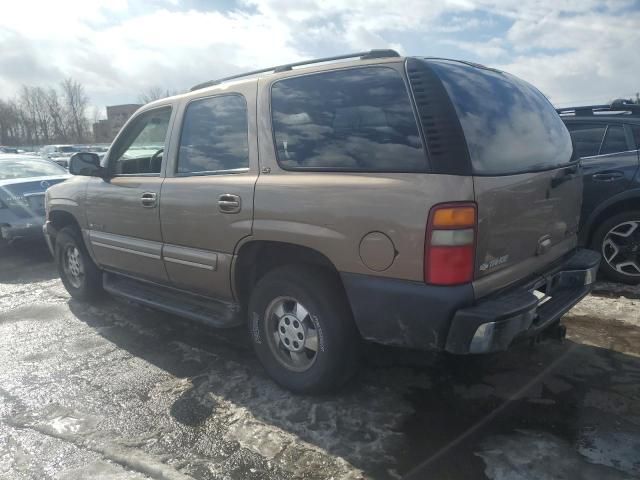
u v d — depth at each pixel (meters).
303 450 2.68
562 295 3.19
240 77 3.63
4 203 7.35
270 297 3.23
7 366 3.86
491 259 2.60
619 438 2.68
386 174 2.62
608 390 3.16
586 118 5.23
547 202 3.03
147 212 3.95
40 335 4.46
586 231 5.09
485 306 2.50
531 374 3.38
